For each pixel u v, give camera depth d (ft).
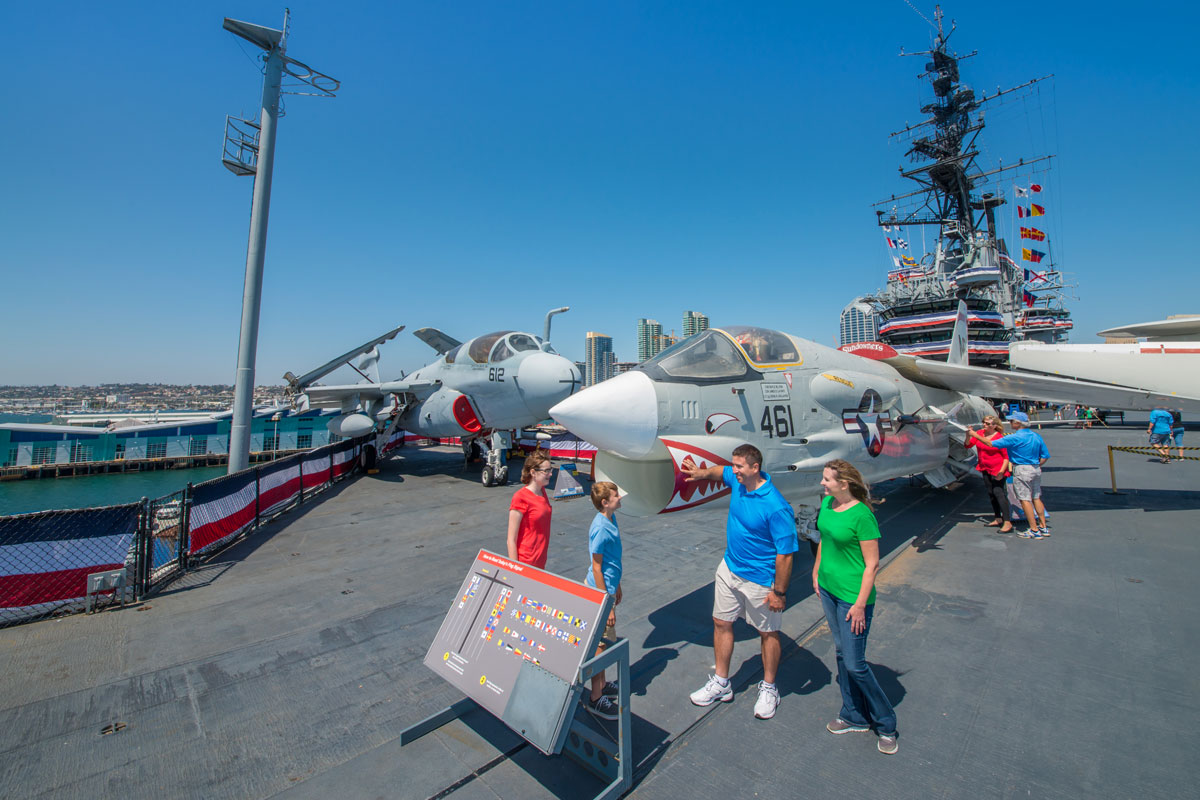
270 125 32.32
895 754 10.07
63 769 9.91
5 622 16.44
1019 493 25.46
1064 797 8.79
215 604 18.29
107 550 18.22
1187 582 18.66
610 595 8.71
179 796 9.21
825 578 10.75
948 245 112.27
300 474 36.52
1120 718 10.98
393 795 9.21
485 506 35.24
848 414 20.97
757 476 11.40
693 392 16.88
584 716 11.50
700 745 10.45
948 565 21.52
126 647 15.02
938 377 29.60
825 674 13.23
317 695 12.53
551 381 37.17
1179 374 56.65
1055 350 65.05
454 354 45.85
